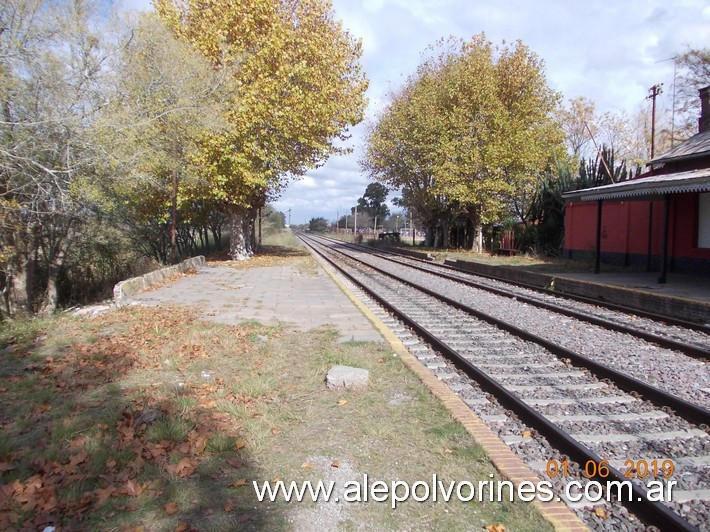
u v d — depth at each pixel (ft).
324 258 98.12
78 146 37.09
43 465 12.16
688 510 11.03
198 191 70.69
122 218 65.57
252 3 67.36
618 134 139.85
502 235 109.09
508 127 96.58
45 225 45.37
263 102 66.54
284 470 12.23
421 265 80.84
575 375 20.58
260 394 17.28
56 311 45.24
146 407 15.85
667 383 19.61
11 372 20.20
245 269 67.87
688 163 55.01
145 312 32.58
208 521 10.11
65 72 36.78
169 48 48.14
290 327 29.12
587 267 65.41
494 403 17.38
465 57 108.37
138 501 10.68
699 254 54.19
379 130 122.72
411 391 17.80
